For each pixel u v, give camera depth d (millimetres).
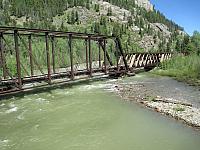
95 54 76438
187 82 34906
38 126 16328
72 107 20969
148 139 14211
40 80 25062
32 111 19672
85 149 13023
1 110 19844
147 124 16656
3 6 192250
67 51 65562
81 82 34750
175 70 46344
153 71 48656
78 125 16562
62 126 16375
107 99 23953
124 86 31562
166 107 20516
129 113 19203
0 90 20422
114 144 13617
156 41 173000
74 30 166500
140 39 164250
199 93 26562
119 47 39594
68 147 13250
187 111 19094
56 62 55969
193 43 98812
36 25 152875
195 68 42969
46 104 21922
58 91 28000
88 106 21312
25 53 49906
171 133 15039
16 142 13828
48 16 187375
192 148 13039
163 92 27219
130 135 14852
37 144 13586
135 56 45781
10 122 17000
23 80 23125
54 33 28031
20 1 196250
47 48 24922
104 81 36281
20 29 21766
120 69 41344
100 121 17391
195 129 15625
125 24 186875
